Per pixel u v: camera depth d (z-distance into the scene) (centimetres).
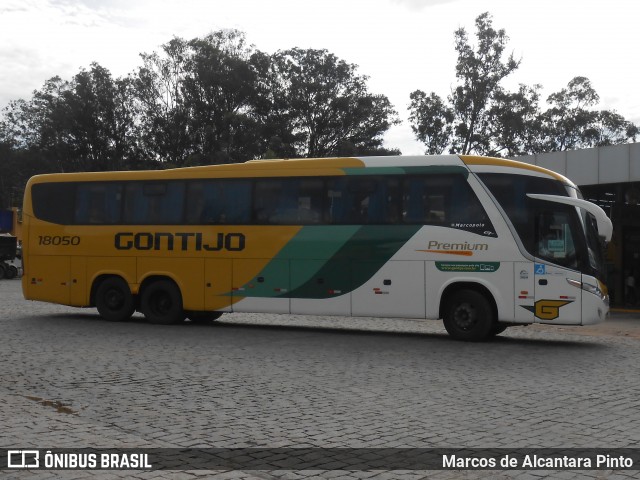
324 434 742
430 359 1296
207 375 1093
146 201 1861
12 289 3422
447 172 1608
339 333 1742
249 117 6425
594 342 1636
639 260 2838
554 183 1560
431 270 1597
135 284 1856
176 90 6706
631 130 6244
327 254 1677
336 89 6888
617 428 774
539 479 600
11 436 703
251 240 1747
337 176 1689
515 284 1541
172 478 579
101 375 1082
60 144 6950
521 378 1099
